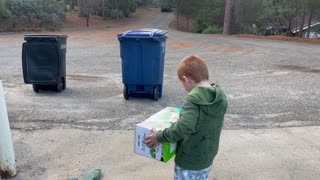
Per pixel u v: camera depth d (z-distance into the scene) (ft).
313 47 61.21
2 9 101.04
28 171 12.09
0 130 11.12
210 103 6.77
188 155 7.29
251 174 12.19
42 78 22.89
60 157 13.28
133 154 13.60
